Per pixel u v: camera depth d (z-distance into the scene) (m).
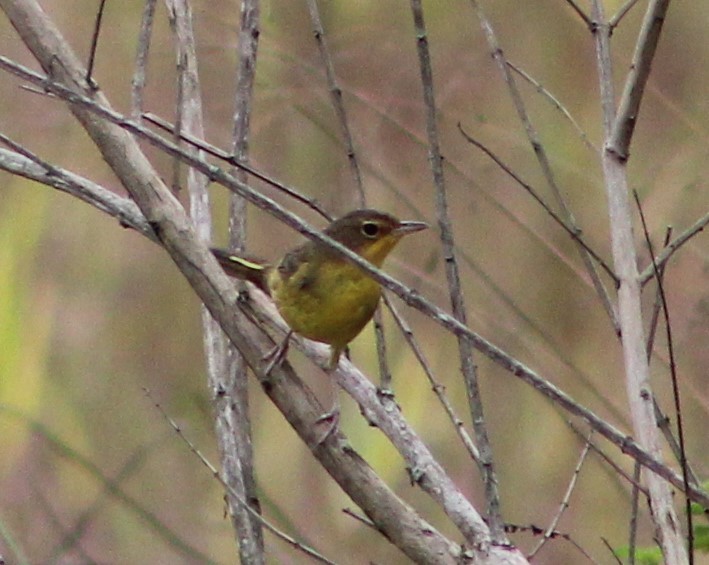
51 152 14.05
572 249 12.03
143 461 12.55
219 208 13.95
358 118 11.54
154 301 14.84
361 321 8.25
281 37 12.33
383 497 6.75
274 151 12.80
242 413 8.07
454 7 14.03
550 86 13.44
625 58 13.59
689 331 11.16
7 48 14.27
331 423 6.92
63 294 14.82
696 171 12.00
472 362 6.82
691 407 11.21
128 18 13.98
